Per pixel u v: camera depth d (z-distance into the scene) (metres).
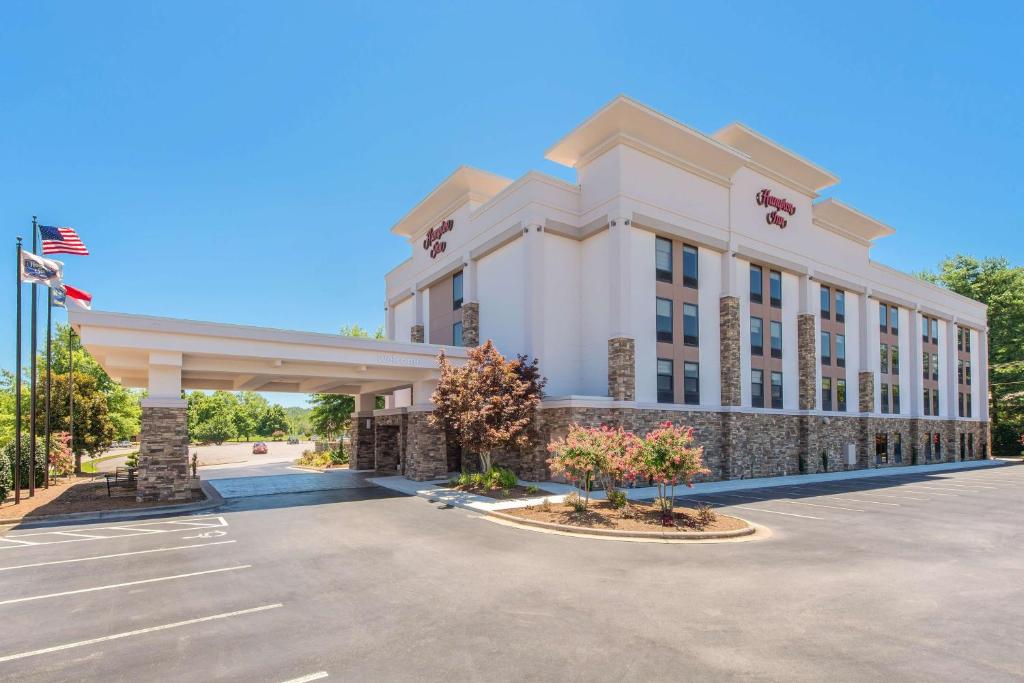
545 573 9.66
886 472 32.84
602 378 24.80
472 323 29.27
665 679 5.64
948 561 10.67
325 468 33.25
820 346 33.41
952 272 58.47
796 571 9.84
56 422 28.36
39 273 18.52
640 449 14.78
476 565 10.23
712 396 27.30
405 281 37.75
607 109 24.17
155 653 6.41
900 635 6.84
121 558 10.84
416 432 23.61
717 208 28.20
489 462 20.80
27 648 6.60
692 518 14.13
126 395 41.00
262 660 6.19
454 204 31.97
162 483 17.44
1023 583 9.19
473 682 5.61
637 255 25.27
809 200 33.22
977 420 47.81
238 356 19.28
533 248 25.11
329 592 8.62
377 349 22.20
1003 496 21.06
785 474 29.91
